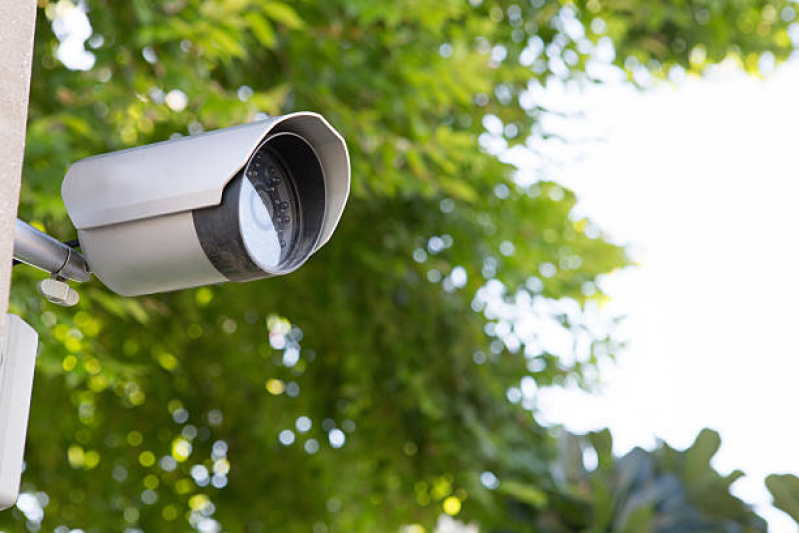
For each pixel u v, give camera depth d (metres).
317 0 4.58
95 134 3.63
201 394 6.17
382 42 4.79
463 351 5.48
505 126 5.67
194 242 1.19
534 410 5.79
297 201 1.29
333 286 5.51
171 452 6.17
